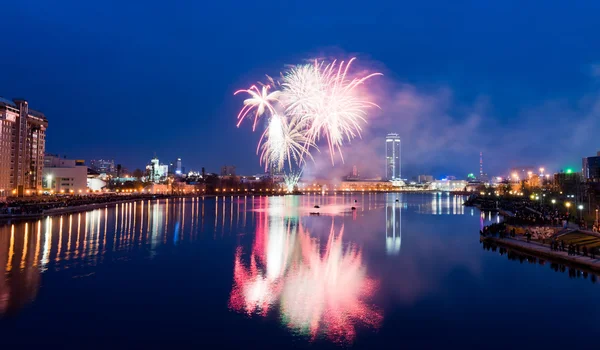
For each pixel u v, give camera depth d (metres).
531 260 54.66
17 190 176.00
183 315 33.12
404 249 63.44
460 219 118.81
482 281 43.56
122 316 32.91
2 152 165.75
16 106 177.88
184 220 108.94
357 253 59.94
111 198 181.38
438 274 46.72
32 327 30.67
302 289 40.50
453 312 34.22
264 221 109.50
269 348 27.34
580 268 48.59
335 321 32.00
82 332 29.80
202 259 54.81
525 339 29.16
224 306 35.28
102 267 49.44
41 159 197.75
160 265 50.91
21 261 52.00
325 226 97.50
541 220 85.25
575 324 31.86
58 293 38.69
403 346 27.80
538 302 36.91
